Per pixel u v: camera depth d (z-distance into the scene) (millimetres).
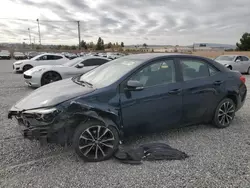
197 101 3711
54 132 2730
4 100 6414
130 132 3197
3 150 3215
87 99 2855
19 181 2484
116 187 2395
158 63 3463
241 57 14766
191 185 2432
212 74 4000
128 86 3033
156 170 2723
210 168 2766
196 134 3877
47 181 2488
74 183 2455
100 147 2963
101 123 2934
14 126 4211
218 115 4070
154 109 3275
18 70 14086
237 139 3672
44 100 2879
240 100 4348
